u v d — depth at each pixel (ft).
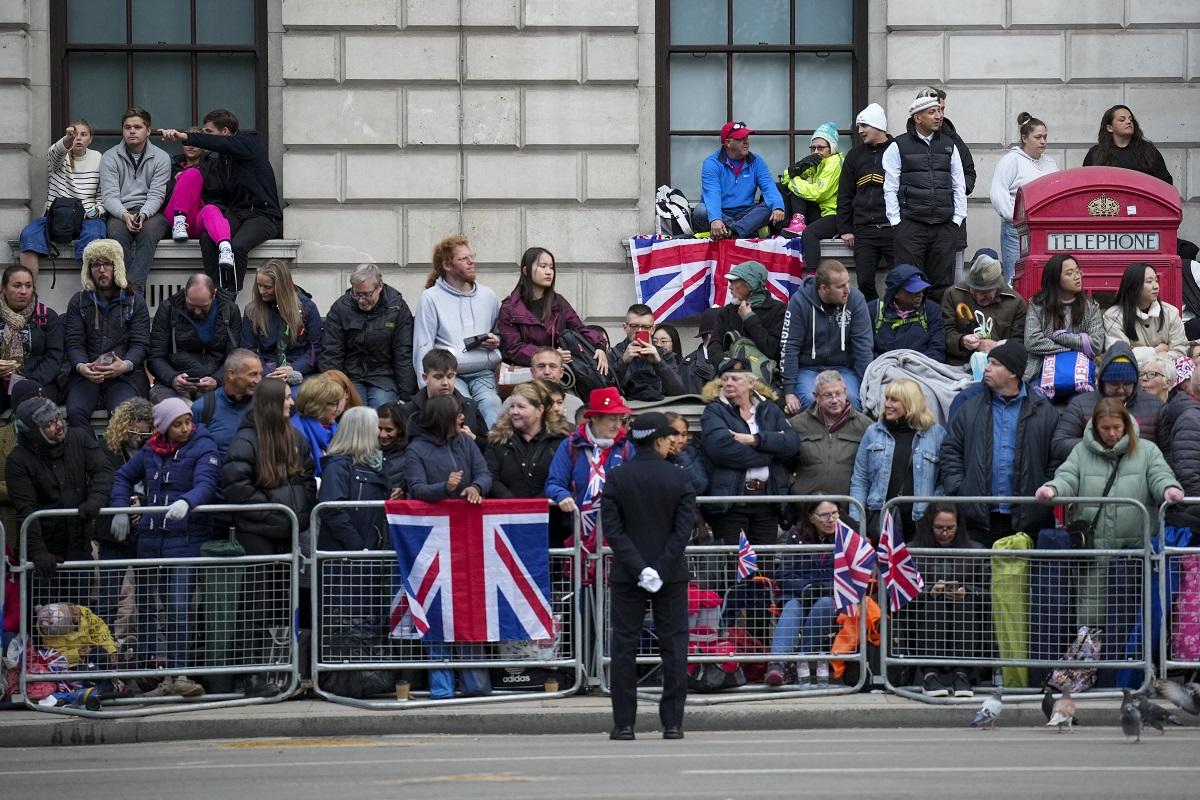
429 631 152.97
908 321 185.37
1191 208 216.33
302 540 157.07
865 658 155.94
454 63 212.23
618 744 136.77
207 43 217.15
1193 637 152.35
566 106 213.05
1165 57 215.72
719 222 205.87
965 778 114.11
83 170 204.13
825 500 157.99
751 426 164.14
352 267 211.00
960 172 197.98
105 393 183.11
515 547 153.99
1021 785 110.83
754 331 190.29
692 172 219.00
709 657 155.02
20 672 151.74
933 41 215.31
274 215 205.16
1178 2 215.51
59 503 158.61
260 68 216.54
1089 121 215.51
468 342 180.96
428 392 162.30
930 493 163.63
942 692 154.10
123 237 198.49
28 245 200.23
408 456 155.22
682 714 140.56
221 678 155.33
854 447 167.43
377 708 150.30
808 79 220.23
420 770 122.11
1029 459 161.27
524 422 160.66
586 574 156.46
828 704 150.51
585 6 212.84
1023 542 156.25
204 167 203.51
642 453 139.33
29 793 114.83
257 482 155.33
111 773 124.36
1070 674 154.61
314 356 185.47
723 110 219.82
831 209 209.05
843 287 180.86
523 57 212.64
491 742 140.46
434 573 153.07
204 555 152.87
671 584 139.33
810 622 156.04
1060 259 175.22
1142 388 166.61
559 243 212.64
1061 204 189.37
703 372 188.65
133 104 216.95
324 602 154.20
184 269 200.95
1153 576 154.30
